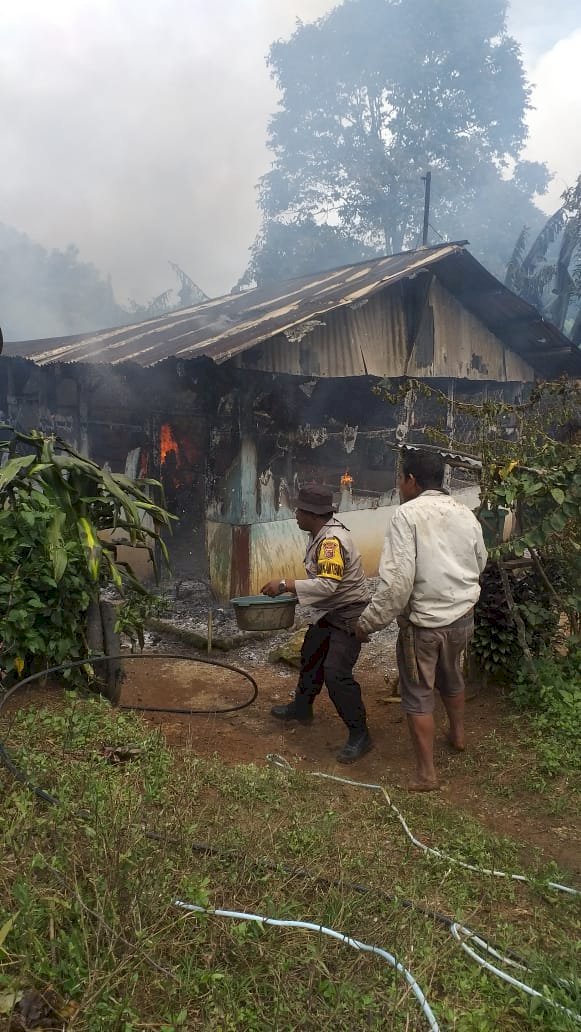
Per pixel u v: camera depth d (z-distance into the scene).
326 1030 1.93
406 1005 2.08
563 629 5.27
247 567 7.59
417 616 3.76
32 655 4.14
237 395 7.36
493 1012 2.15
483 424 5.34
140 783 3.23
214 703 5.23
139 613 5.57
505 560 4.93
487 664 4.92
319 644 4.58
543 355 12.12
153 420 8.43
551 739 4.13
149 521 8.50
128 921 2.13
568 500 4.43
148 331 9.73
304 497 4.39
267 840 2.90
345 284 9.11
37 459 4.09
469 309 10.82
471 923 2.64
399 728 4.72
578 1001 2.19
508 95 28.91
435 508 3.79
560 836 3.36
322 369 8.18
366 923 2.44
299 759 4.25
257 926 2.28
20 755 3.16
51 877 2.32
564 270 17.11
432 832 3.33
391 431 9.65
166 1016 1.89
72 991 1.88
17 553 4.09
